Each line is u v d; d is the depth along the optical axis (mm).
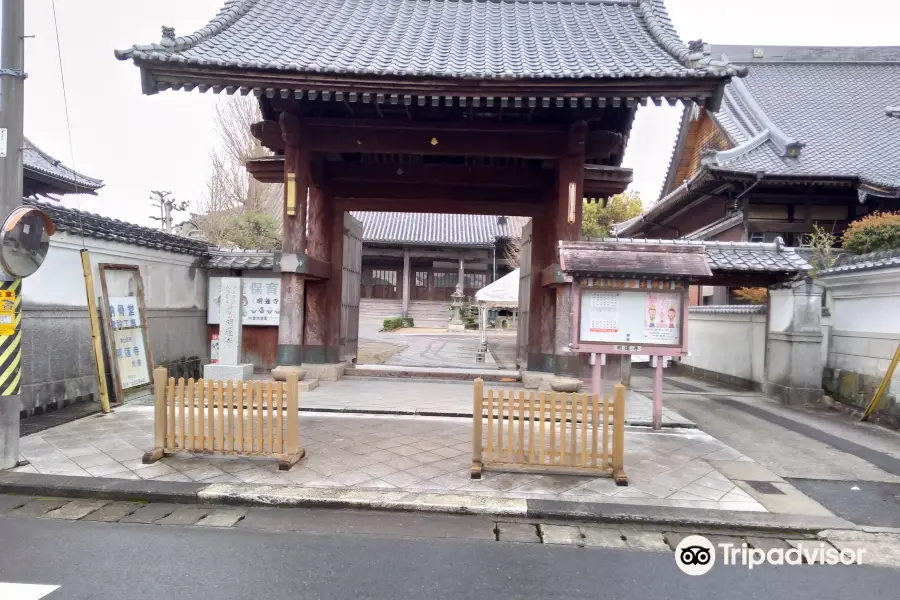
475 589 3100
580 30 8734
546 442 5930
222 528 3859
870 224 9727
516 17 9266
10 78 4801
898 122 16141
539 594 3064
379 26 8781
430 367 10859
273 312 10547
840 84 19125
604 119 8141
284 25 8531
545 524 4051
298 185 8078
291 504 4254
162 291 9258
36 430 6043
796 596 3119
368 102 7184
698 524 4035
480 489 4543
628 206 27156
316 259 8734
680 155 19438
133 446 5492
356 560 3416
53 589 3000
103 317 7535
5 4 4785
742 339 11055
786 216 13758
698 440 6254
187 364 9945
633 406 8000
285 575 3207
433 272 36531
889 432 7078
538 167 9461
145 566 3285
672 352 6379
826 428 7297
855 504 4500
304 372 8430
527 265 10266
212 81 6707
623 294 6395
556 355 8188
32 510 4129
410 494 4387
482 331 15336
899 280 7520
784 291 9367
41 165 13477
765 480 4965
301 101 7816
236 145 23562
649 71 6453
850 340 8664
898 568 3490
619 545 3738
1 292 4742
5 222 4547
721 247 9617
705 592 3137
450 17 9367
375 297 36500
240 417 5031
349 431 6250
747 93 17344
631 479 4875
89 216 7375
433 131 8008
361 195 9781
